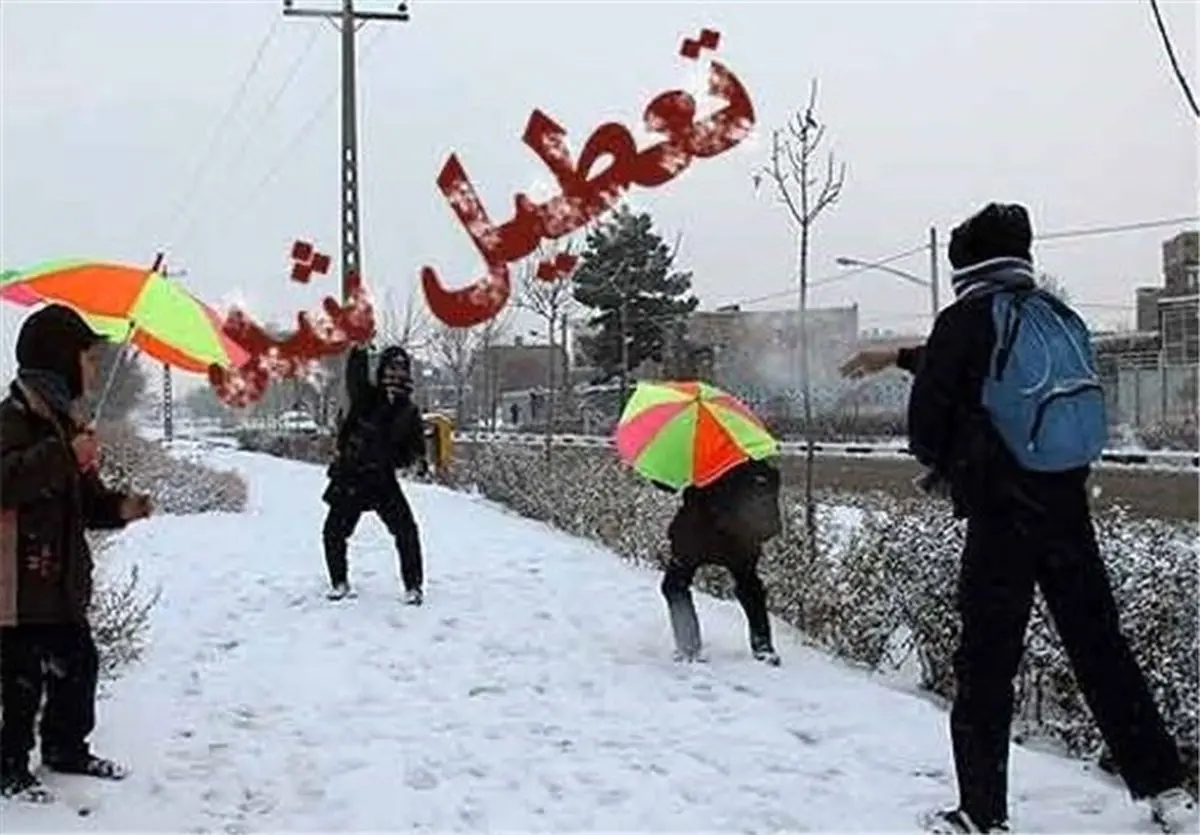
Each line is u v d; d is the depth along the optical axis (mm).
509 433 42594
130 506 6109
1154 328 58156
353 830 5691
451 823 5766
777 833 5562
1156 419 42031
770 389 37344
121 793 5961
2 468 5574
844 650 9016
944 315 5465
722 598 11133
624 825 5711
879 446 38812
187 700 7812
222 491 22031
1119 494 23438
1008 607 5348
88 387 5953
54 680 6027
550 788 6227
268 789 6223
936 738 6879
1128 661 5406
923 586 8023
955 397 5406
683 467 8562
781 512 10141
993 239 5492
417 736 7117
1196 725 6023
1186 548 6805
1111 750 5469
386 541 15734
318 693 8062
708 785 6199
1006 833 5387
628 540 14164
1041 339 5332
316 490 26875
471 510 21406
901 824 5594
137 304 6039
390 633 9914
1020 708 7277
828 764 6473
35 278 5969
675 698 7832
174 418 57938
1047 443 5246
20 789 5758
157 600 10062
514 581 12375
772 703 7652
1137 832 5387
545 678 8398
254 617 10578
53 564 5754
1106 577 5438
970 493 5391
